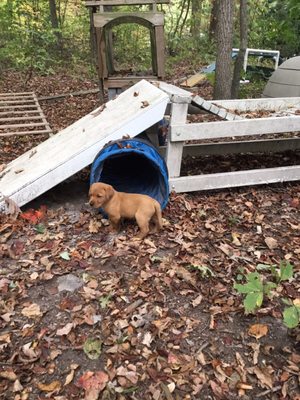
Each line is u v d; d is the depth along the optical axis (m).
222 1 3.15
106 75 3.31
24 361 1.03
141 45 7.09
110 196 1.51
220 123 1.82
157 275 1.35
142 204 1.52
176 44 6.99
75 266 1.40
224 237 1.60
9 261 1.43
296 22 4.38
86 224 1.66
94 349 1.07
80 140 1.83
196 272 1.37
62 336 1.11
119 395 0.95
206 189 1.93
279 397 0.96
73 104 4.08
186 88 4.53
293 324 1.03
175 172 1.89
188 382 0.99
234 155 2.54
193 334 1.13
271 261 1.46
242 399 0.95
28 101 3.88
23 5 6.30
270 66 5.22
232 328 1.15
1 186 1.81
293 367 1.03
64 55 6.50
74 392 0.96
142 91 2.02
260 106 2.30
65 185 2.02
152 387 0.97
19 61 5.67
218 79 3.36
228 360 1.05
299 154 2.55
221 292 1.28
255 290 1.13
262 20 5.46
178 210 1.77
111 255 1.45
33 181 1.67
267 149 2.46
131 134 1.72
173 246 1.51
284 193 2.00
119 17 3.15
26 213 1.70
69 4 8.06
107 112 2.06
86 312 1.19
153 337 1.11
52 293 1.28
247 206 1.86
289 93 3.08
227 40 3.24
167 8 8.71
